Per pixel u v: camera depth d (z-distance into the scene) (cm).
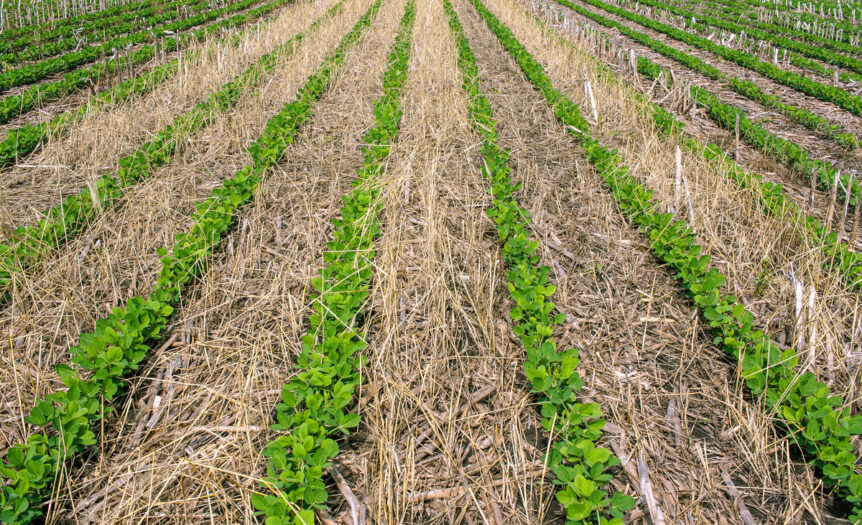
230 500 284
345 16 1728
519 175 669
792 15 2147
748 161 742
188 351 395
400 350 398
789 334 424
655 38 1745
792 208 560
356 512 285
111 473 306
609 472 316
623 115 859
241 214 566
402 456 322
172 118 827
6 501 266
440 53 1181
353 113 855
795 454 328
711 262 509
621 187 615
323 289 411
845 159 768
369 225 496
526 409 355
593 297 468
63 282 442
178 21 1708
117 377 346
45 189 615
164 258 444
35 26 1551
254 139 766
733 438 340
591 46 1423
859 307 441
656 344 417
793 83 1135
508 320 432
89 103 780
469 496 303
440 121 776
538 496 304
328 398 336
